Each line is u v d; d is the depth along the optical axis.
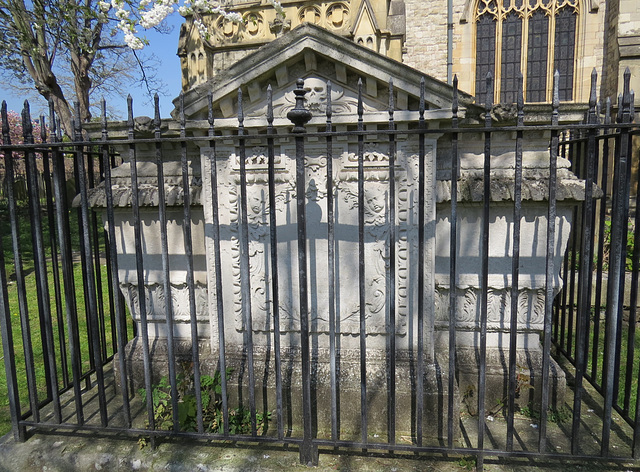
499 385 3.07
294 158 2.95
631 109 2.09
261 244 3.07
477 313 3.17
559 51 13.02
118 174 3.36
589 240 2.27
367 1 6.88
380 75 2.67
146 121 3.09
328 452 2.55
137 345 3.51
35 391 2.72
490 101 2.08
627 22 10.89
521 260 3.04
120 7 6.47
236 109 2.97
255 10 9.73
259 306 3.12
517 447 2.62
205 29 9.34
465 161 3.02
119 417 2.99
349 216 2.95
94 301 2.62
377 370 2.91
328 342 3.09
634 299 2.50
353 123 2.78
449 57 13.72
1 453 2.63
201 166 3.06
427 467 2.42
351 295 3.01
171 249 3.39
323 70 2.84
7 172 2.52
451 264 2.23
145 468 2.49
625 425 2.82
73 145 2.46
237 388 2.91
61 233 2.56
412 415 2.79
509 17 13.30
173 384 2.51
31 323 5.47
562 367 3.63
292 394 2.87
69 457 2.57
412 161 2.85
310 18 9.26
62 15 8.31
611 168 7.26
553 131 2.10
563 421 2.92
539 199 2.79
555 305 4.03
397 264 2.95
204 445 2.62
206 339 3.47
